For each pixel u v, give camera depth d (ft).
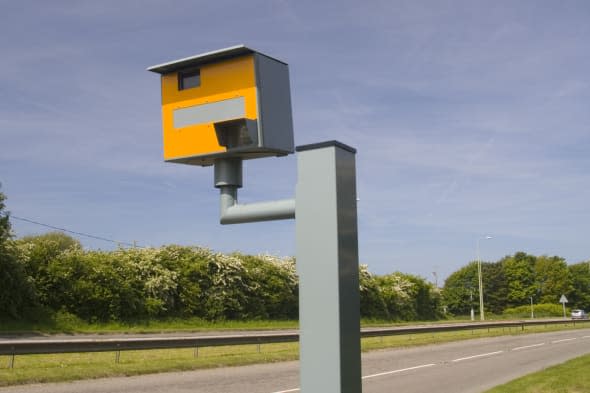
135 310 114.73
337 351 9.04
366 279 176.86
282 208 10.11
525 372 57.93
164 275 121.80
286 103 10.64
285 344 82.58
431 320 208.44
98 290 107.55
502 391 42.11
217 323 127.44
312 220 9.52
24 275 98.99
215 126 10.49
